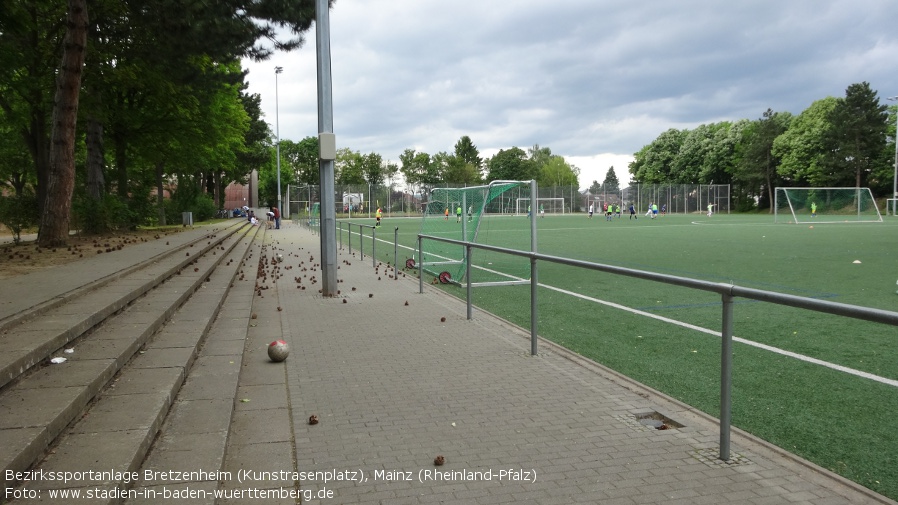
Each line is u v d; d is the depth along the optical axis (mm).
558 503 3307
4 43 16906
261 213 71375
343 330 8086
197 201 49406
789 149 76125
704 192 82188
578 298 10828
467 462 3854
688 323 8445
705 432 4363
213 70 26938
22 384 4137
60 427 3566
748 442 4160
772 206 80125
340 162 105875
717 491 3428
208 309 8211
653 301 10375
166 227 33594
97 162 25172
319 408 4922
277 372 5977
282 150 114688
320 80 10969
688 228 39219
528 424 4531
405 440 4234
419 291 11664
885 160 68188
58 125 15570
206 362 5945
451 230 15508
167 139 29547
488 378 5770
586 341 7465
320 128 11039
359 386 5531
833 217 57688
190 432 4066
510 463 3838
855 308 3102
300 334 7824
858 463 3863
